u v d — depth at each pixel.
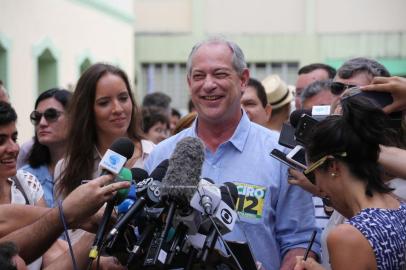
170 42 16.86
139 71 16.94
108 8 13.42
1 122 3.23
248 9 16.67
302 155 2.90
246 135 3.30
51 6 11.07
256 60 16.67
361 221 2.36
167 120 6.49
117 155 2.58
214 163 3.28
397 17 16.17
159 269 2.43
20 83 10.12
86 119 3.77
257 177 3.21
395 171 2.61
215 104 3.20
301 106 4.57
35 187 3.57
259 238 3.15
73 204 2.53
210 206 2.52
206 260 2.55
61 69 11.48
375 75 3.57
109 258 2.73
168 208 2.48
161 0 16.84
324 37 16.42
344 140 2.45
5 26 9.62
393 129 2.75
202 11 16.75
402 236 2.37
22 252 2.57
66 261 2.70
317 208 3.66
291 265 3.08
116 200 2.55
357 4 16.28
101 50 13.16
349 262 2.30
